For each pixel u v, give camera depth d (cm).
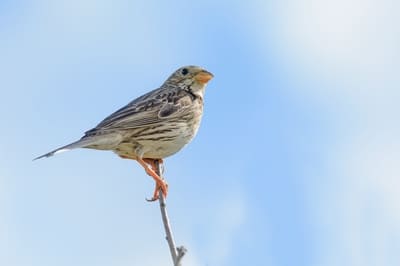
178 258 782
